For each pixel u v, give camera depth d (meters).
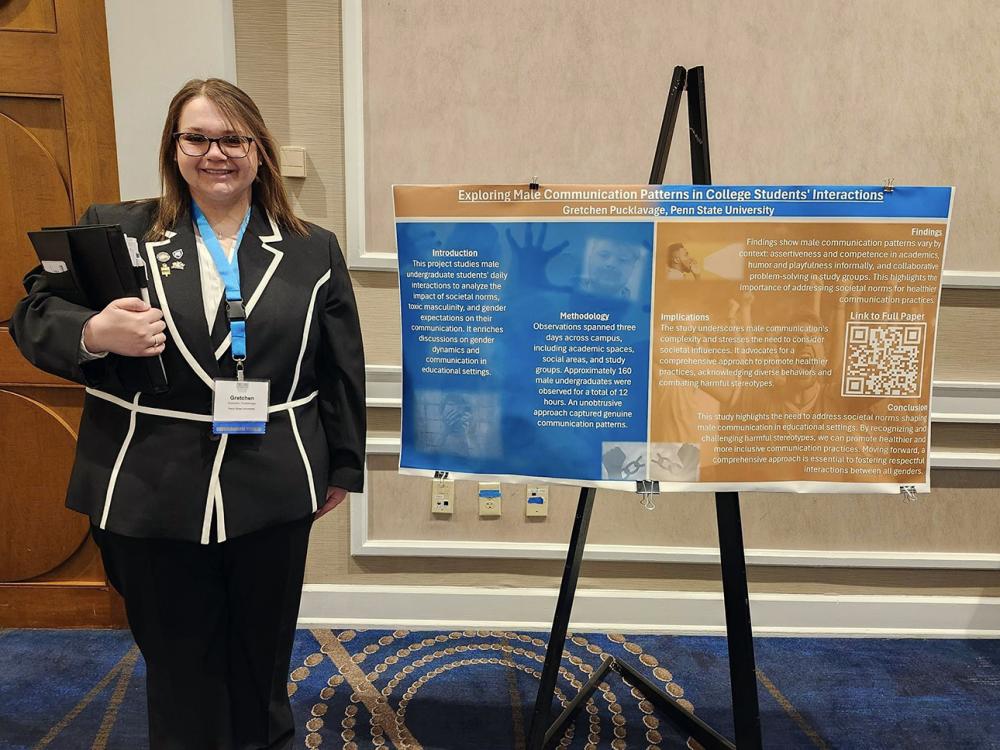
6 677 1.79
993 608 2.12
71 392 1.94
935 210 1.23
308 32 1.79
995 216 1.90
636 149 1.86
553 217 1.26
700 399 1.30
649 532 2.08
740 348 1.28
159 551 1.16
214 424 1.11
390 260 1.89
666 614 2.11
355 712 1.70
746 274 1.25
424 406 1.36
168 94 1.73
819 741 1.65
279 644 1.32
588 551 2.05
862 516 2.09
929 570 2.11
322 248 1.30
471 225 1.28
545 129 1.85
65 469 1.97
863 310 1.26
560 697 1.78
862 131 1.85
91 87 1.79
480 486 2.03
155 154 1.76
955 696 1.83
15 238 1.86
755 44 1.81
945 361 2.00
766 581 2.12
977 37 1.80
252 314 1.15
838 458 1.31
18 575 2.02
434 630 2.09
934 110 1.84
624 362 1.29
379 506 2.04
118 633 2.03
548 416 1.32
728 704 1.78
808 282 1.25
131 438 1.12
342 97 1.82
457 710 1.72
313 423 1.29
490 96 1.83
